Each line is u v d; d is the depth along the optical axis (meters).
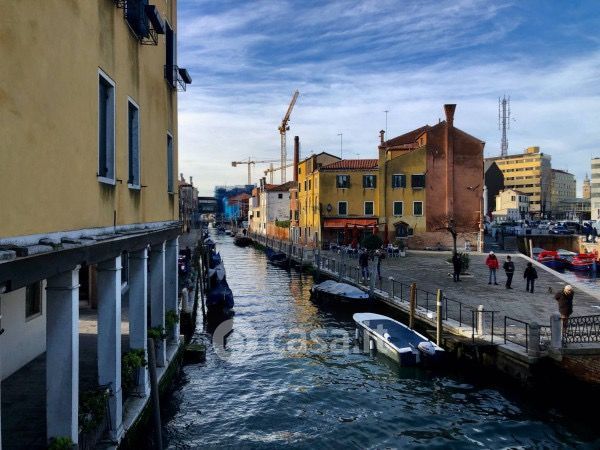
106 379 7.34
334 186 42.97
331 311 22.36
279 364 14.80
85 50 6.20
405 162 41.69
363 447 9.80
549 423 10.48
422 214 41.69
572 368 10.80
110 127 7.44
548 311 16.69
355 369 14.29
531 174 119.56
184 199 78.06
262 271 38.00
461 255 26.59
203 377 13.65
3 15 4.25
